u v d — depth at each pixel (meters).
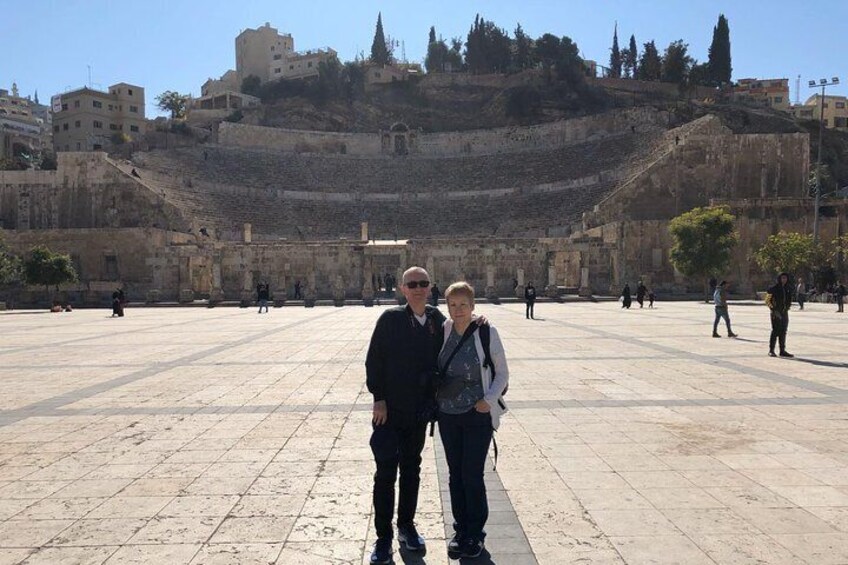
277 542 5.95
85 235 60.72
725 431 9.66
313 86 131.75
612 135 89.44
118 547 5.86
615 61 160.38
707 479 7.50
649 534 6.00
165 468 8.22
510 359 17.69
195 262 60.94
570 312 39.84
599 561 5.45
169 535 6.12
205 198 76.06
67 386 14.34
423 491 7.40
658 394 12.56
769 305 17.75
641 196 68.75
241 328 30.19
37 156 111.44
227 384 14.36
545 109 123.06
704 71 138.12
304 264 61.28
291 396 12.89
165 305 55.12
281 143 98.56
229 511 6.73
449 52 160.00
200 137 97.06
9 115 140.12
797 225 59.81
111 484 7.62
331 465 8.27
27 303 58.19
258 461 8.47
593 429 9.88
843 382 13.62
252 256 61.16
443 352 6.01
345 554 5.71
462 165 93.56
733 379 14.13
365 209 82.94
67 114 118.44
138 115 123.94
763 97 141.75
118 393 13.42
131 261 60.28
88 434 10.02
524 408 11.39
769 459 8.23
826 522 6.22
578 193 77.38
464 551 5.59
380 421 5.98
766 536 5.91
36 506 6.93
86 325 33.91
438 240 61.84
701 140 69.44
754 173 69.38
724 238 50.81
